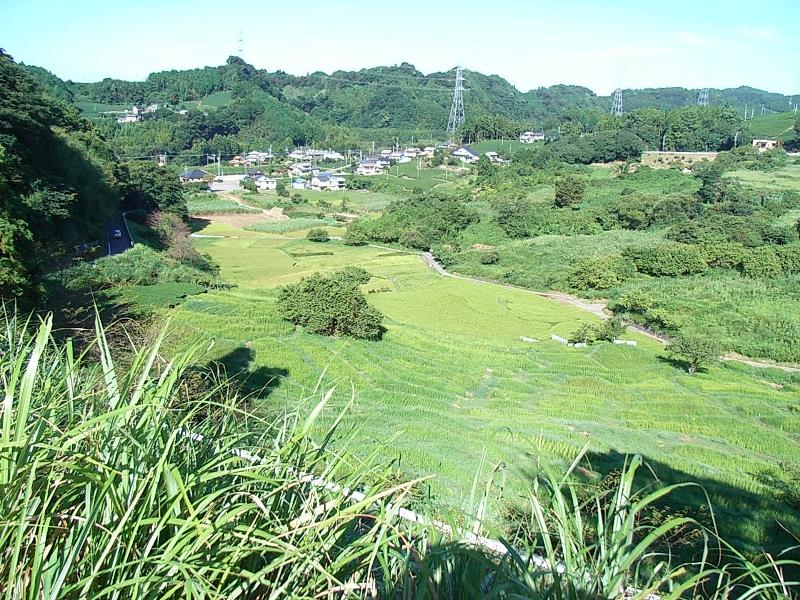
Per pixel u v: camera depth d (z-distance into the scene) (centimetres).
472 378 2956
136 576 214
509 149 12700
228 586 235
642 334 4028
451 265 5916
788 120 11956
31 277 1886
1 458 214
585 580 262
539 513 290
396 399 2508
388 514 271
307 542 255
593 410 2645
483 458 357
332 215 8612
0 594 211
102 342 314
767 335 3762
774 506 1777
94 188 4669
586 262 5078
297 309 3125
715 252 4975
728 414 2681
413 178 11275
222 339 2764
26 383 239
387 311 4269
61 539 226
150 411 275
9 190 2473
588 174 9050
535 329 4038
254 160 12650
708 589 818
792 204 6375
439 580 263
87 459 223
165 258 4316
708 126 10456
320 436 1216
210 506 256
